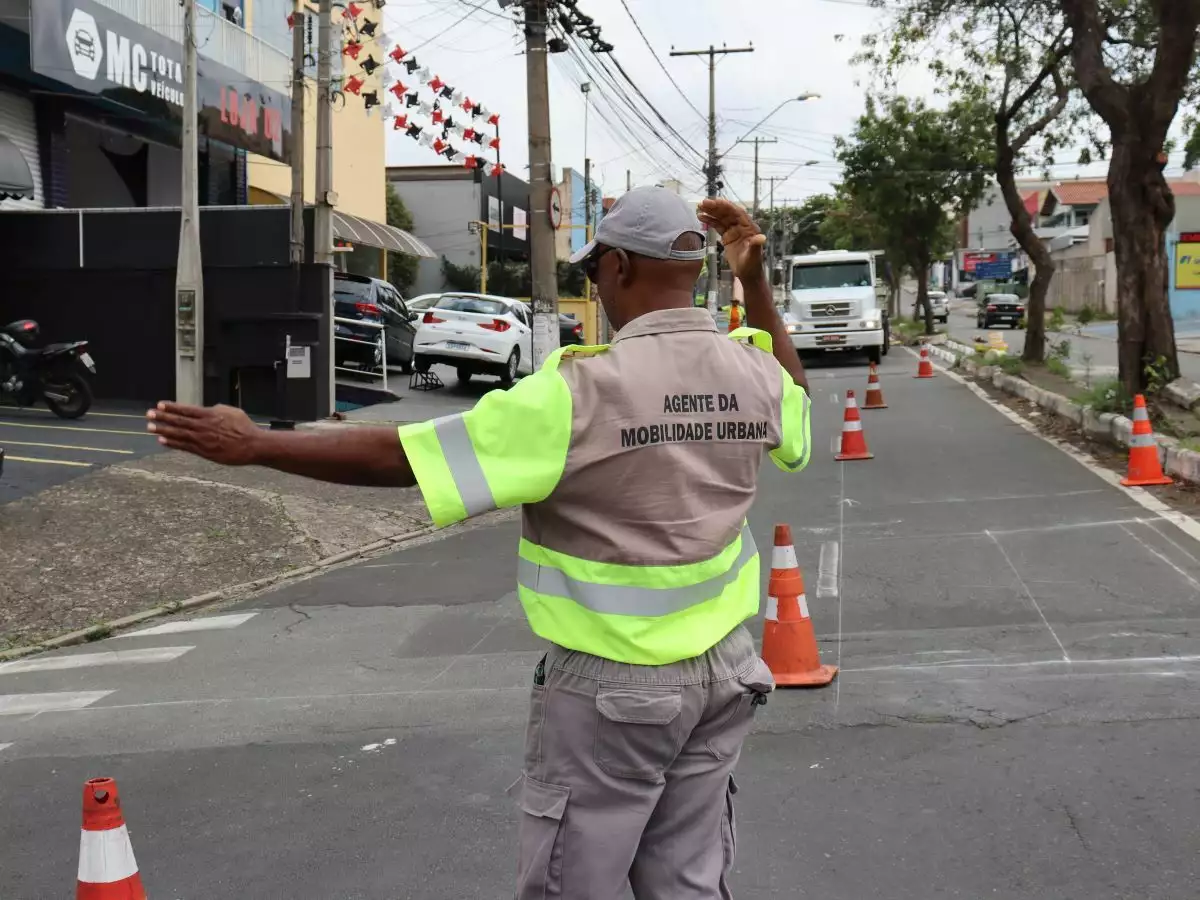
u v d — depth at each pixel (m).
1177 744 4.71
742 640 2.33
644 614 2.15
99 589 8.97
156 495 11.37
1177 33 12.59
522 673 6.34
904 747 4.85
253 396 16.91
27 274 17.16
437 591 8.53
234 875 4.06
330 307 16.69
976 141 35.56
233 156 22.77
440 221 46.41
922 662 5.96
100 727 5.93
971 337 41.47
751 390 2.31
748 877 3.82
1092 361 25.52
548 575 2.20
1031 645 6.14
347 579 9.20
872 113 37.25
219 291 16.61
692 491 2.19
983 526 9.15
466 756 5.09
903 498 10.53
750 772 4.67
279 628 7.80
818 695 5.54
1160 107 12.81
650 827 2.29
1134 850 3.87
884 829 4.12
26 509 10.65
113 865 2.84
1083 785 4.38
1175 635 6.15
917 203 39.12
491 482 2.08
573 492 2.15
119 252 16.95
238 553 9.94
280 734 5.59
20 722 6.12
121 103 16.22
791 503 10.61
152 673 6.92
